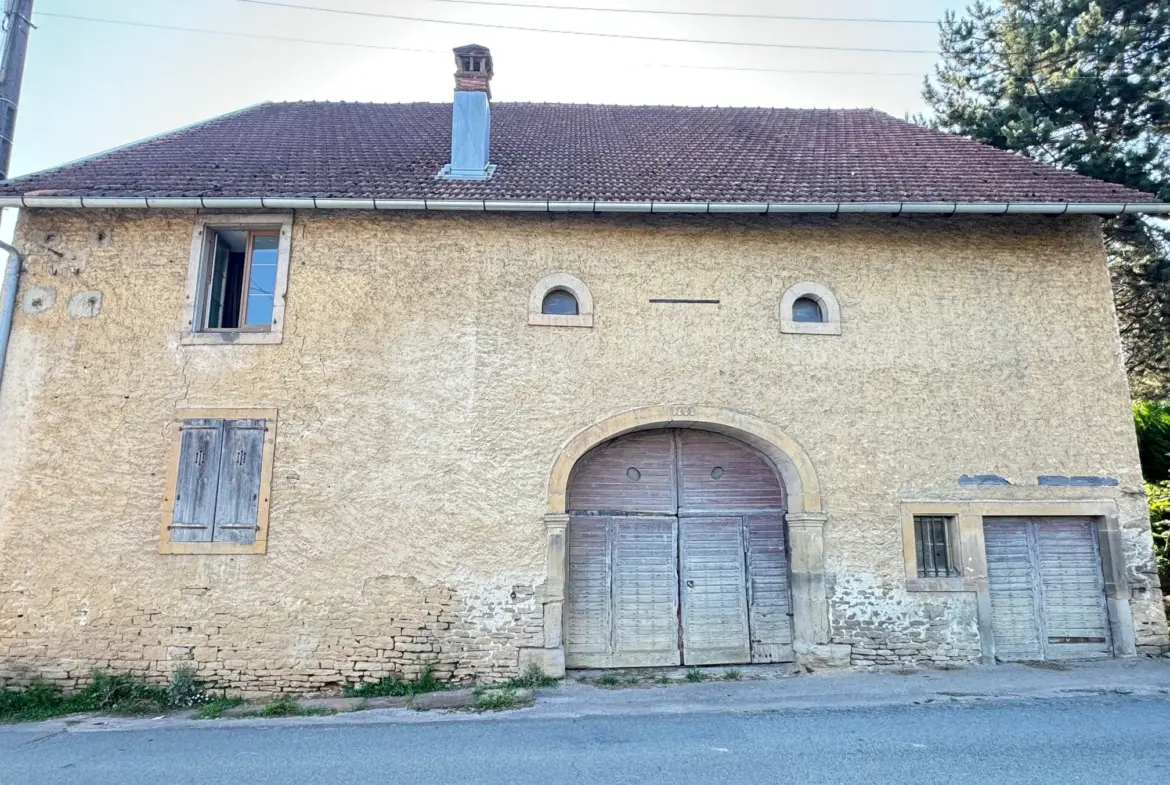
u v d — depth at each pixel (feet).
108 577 24.17
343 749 18.08
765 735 18.54
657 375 26.55
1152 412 39.81
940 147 33.88
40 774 16.49
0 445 24.94
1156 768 15.48
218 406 25.48
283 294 26.37
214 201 25.38
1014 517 26.68
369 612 24.31
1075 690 22.35
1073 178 29.45
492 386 26.05
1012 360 27.55
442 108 40.47
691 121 39.37
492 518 25.13
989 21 52.29
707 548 27.14
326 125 36.27
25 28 28.27
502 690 23.17
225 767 16.79
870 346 27.32
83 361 25.61
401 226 27.14
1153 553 26.55
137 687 23.27
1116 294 48.73
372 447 25.40
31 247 26.48
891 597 25.63
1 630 23.72
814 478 26.14
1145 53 45.21
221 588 24.23
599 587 26.48
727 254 27.73
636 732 19.07
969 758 16.34
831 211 26.35
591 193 26.68
